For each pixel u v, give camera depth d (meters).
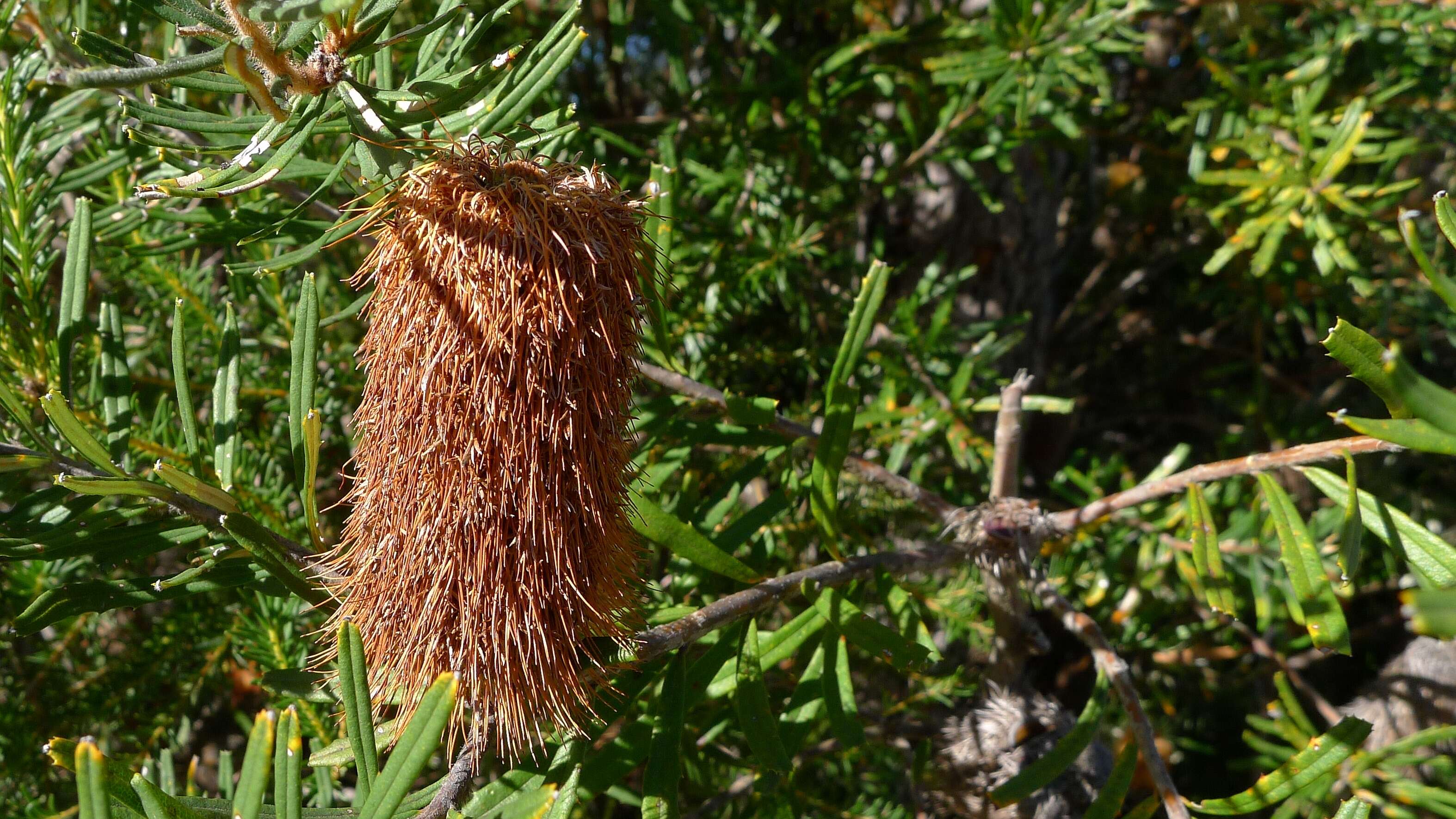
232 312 0.45
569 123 0.43
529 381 0.35
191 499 0.42
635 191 0.75
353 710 0.35
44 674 0.65
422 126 0.38
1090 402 1.27
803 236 0.80
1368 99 0.75
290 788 0.33
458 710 0.37
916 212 0.99
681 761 0.42
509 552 0.36
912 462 0.83
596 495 0.37
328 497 0.73
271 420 0.73
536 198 0.35
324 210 0.53
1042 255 1.04
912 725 0.61
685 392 0.52
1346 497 0.46
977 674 0.74
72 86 0.32
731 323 0.88
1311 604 0.42
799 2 0.87
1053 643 0.95
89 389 0.56
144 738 0.65
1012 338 0.84
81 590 0.41
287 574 0.41
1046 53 0.68
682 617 0.45
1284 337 1.04
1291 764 0.44
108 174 0.56
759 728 0.43
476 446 0.35
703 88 0.81
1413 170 0.93
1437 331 0.91
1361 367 0.34
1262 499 0.71
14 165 0.52
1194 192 0.88
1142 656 0.94
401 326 0.35
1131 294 1.24
